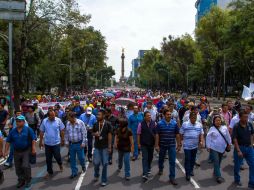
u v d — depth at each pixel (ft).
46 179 36.11
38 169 41.04
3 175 37.55
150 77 469.98
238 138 32.81
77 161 45.01
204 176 37.11
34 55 131.75
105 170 33.55
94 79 405.39
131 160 45.75
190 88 394.73
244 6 161.38
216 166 34.71
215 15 217.15
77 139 36.70
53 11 94.99
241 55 189.06
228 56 201.77
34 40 102.94
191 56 296.92
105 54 258.78
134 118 45.47
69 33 99.66
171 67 326.03
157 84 506.07
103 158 33.73
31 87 242.37
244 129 32.73
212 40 219.82
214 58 232.73
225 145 34.68
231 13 174.60
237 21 163.63
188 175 35.50
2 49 144.56
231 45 180.55
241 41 169.78
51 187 33.06
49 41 105.40
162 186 33.30
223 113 48.49
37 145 57.47
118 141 35.94
